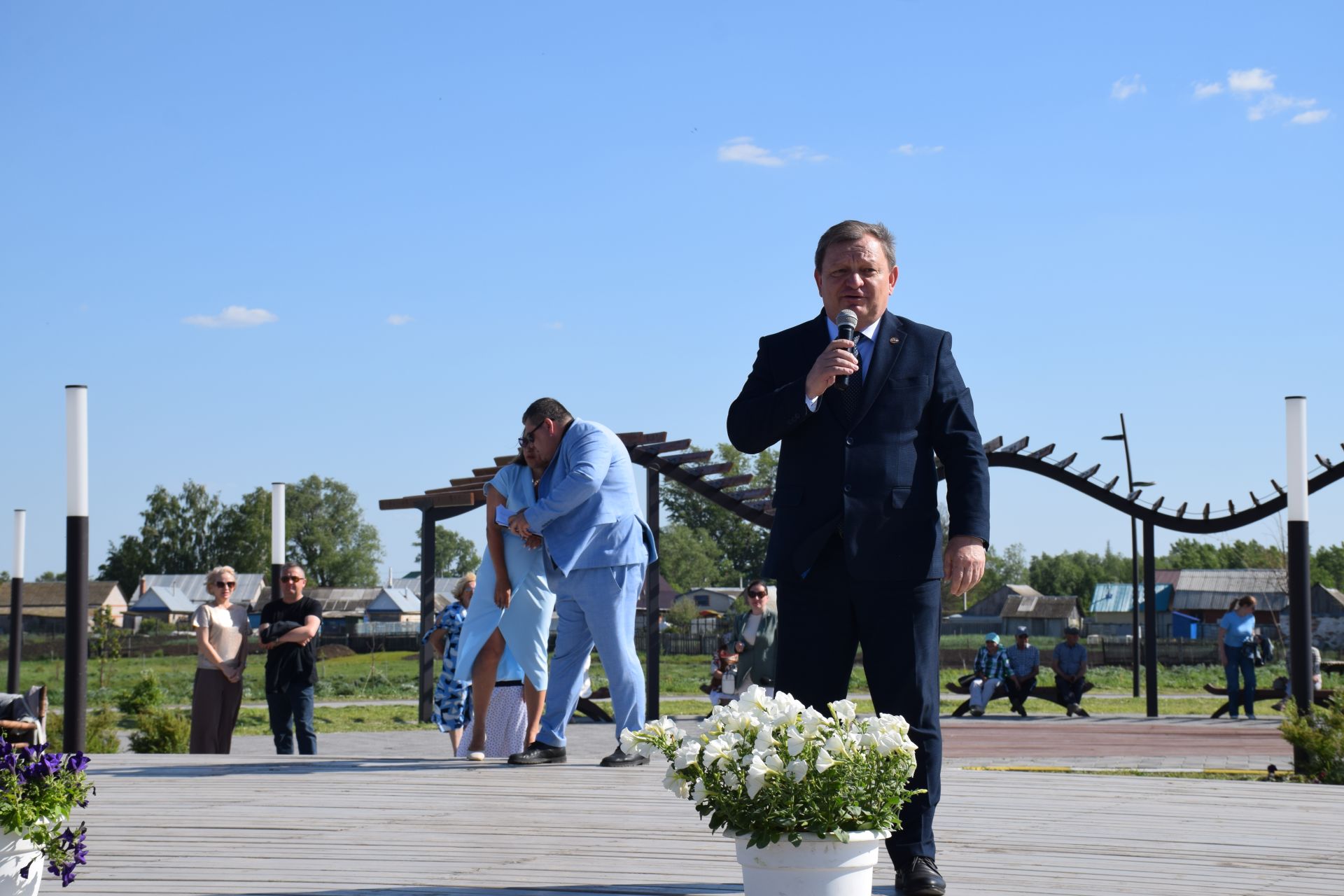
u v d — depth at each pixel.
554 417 6.54
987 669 18.89
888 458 3.34
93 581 91.69
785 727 2.91
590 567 6.42
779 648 3.45
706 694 25.39
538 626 6.97
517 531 6.52
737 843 2.91
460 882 3.53
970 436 3.40
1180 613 69.00
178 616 91.88
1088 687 18.81
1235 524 16.77
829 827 2.79
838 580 3.36
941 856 3.91
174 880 3.57
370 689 28.27
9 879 2.95
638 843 4.16
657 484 14.44
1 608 85.19
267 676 9.48
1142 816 4.75
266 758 6.95
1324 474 15.12
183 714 12.15
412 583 104.38
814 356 3.46
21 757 3.05
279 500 14.17
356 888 3.45
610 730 16.20
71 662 9.21
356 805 5.07
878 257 3.42
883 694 3.31
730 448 85.44
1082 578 119.69
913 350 3.44
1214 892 3.37
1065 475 17.03
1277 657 34.50
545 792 5.45
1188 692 27.92
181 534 111.69
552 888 3.44
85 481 9.32
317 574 119.56
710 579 101.62
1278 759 11.35
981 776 5.94
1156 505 17.28
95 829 4.51
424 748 13.63
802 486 3.40
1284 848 4.05
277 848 4.11
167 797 5.37
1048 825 4.53
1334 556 84.75
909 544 3.31
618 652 6.48
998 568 122.62
